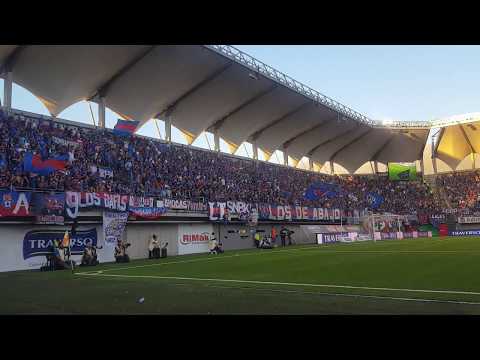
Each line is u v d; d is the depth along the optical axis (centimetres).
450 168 6838
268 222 4484
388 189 6581
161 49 3225
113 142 3409
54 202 2509
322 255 2489
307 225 5006
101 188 2922
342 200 5922
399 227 5800
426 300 917
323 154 6247
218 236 4025
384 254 2402
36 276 1816
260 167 5069
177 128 4309
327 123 5328
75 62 3022
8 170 2469
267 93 4272
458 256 2064
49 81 3077
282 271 1672
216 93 4000
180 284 1347
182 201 3509
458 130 6206
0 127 2606
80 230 2727
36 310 911
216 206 3847
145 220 3147
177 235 3569
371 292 1055
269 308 866
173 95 3816
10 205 2311
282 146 5622
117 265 2408
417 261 1875
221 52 3453
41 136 2833
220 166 4475
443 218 6175
